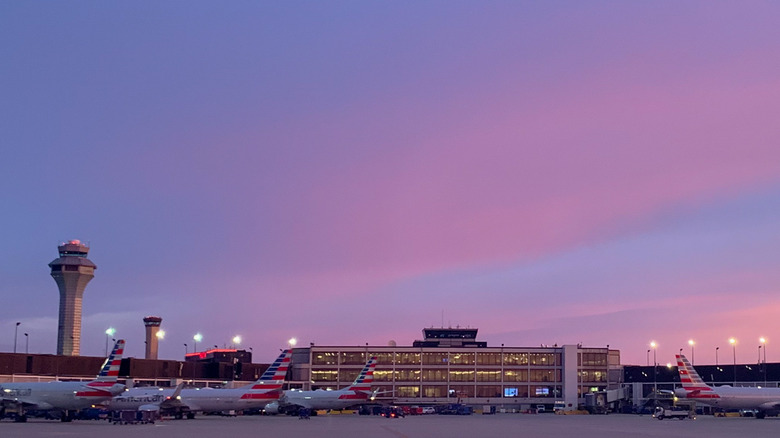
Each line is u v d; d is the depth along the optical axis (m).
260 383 143.50
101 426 107.62
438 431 97.31
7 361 151.38
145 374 176.75
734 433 98.50
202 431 93.50
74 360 165.12
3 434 85.88
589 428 110.69
